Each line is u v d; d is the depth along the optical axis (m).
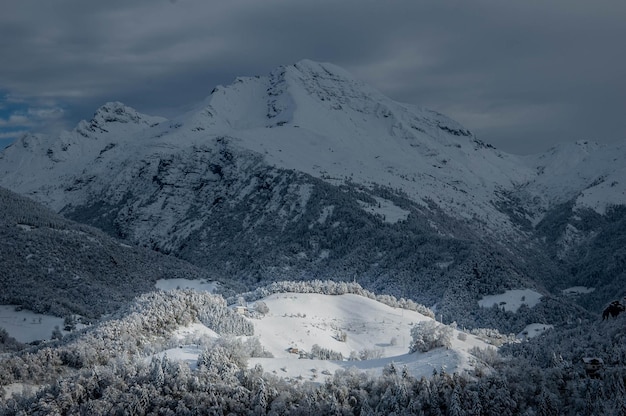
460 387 153.50
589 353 166.50
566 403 152.75
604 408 145.12
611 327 179.75
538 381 157.12
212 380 158.25
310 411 149.50
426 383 154.00
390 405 149.88
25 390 164.62
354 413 152.12
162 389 155.88
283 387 157.88
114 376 160.38
